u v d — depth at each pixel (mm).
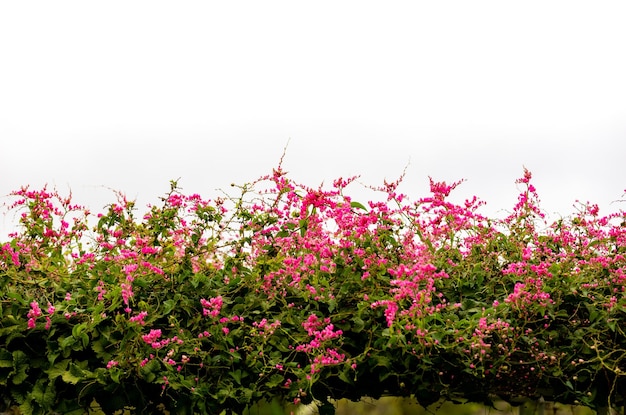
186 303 3658
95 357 3578
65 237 3971
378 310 3684
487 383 3658
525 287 3596
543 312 3605
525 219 4086
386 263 3736
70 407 3500
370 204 3854
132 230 3904
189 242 3768
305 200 3828
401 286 3479
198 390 3500
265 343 3621
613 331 3686
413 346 3555
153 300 3723
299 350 3566
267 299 3799
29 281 3678
